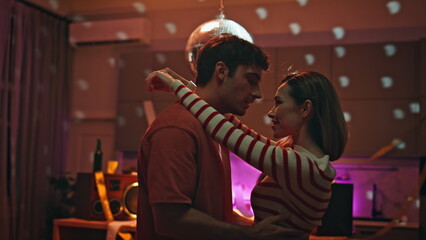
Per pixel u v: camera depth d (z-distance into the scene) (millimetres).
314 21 4465
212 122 1154
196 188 1159
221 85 1238
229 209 1320
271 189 1179
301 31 4488
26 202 4445
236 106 1255
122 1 4941
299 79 1248
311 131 1231
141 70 4566
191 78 4367
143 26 4750
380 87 3975
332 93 1244
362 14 4355
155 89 1363
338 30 4395
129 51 4957
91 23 4922
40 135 4625
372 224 3814
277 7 4570
